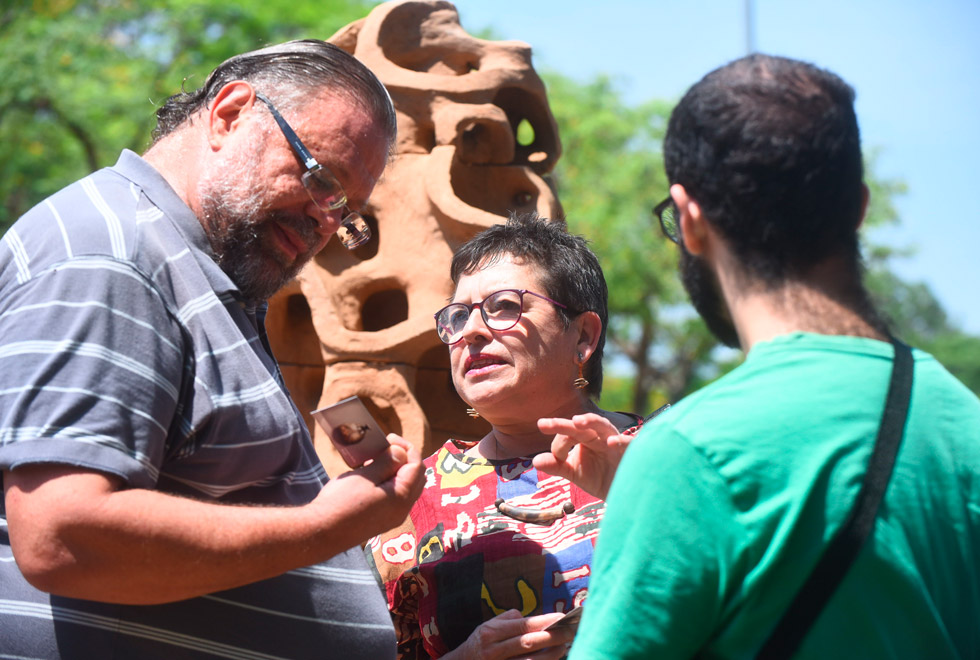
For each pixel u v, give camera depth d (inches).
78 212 66.4
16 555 59.6
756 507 47.9
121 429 60.6
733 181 50.7
